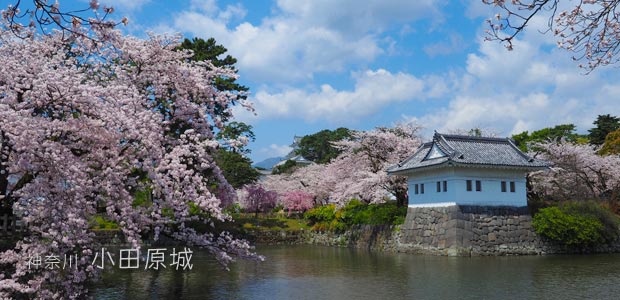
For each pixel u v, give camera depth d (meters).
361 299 12.10
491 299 11.71
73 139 7.77
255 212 43.91
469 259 20.42
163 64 10.47
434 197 23.52
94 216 8.81
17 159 7.09
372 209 28.94
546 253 22.70
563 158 28.52
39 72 7.98
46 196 7.00
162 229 9.35
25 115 7.10
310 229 35.88
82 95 7.46
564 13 5.29
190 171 8.85
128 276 15.98
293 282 14.96
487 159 22.84
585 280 14.31
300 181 46.62
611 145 35.34
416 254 23.38
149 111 8.76
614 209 26.53
